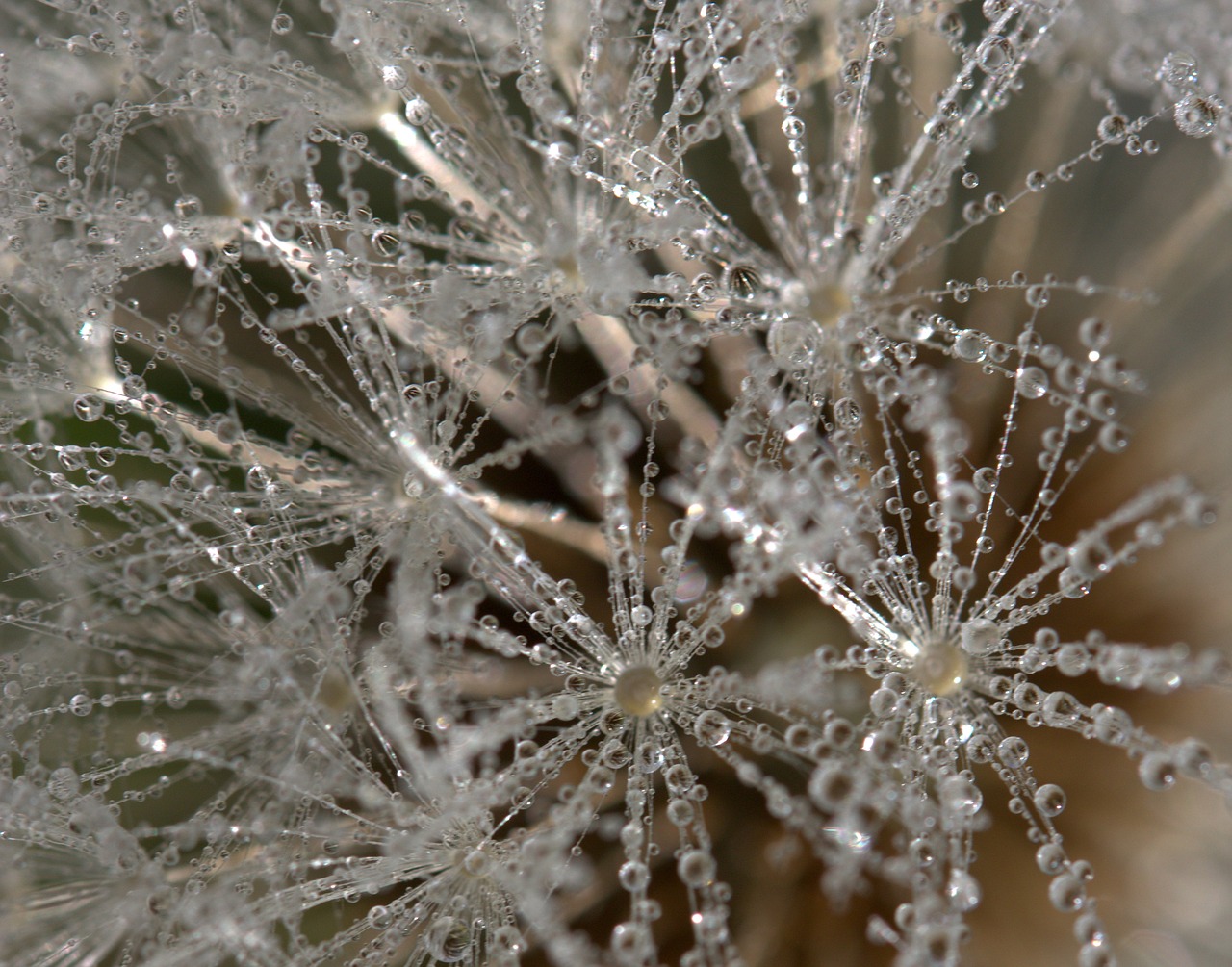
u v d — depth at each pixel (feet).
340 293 0.21
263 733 0.21
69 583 0.22
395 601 0.21
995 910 0.22
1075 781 0.22
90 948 0.21
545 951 0.22
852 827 0.21
